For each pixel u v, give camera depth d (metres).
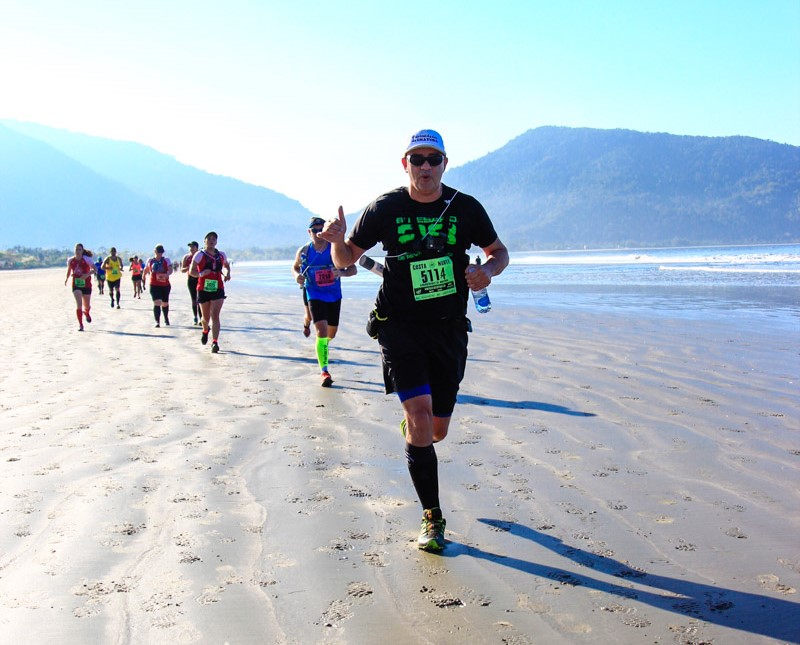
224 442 5.33
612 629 2.64
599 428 5.61
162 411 6.45
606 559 3.25
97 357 10.26
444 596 2.89
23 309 21.06
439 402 3.71
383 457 4.92
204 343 11.23
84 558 3.25
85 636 2.59
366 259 4.22
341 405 6.68
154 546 3.39
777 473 4.46
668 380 7.50
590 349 9.80
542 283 26.75
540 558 3.26
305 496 4.12
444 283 3.54
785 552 3.31
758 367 8.11
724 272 30.83
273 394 7.25
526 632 2.62
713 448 5.02
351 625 2.67
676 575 3.09
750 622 2.69
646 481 4.34
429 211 3.56
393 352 3.55
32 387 7.75
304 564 3.20
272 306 21.23
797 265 36.62
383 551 3.35
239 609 2.79
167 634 2.60
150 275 15.03
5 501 4.04
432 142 3.43
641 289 21.69
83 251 14.80
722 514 3.79
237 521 3.72
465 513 3.84
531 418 5.97
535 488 4.23
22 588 2.97
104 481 4.39
